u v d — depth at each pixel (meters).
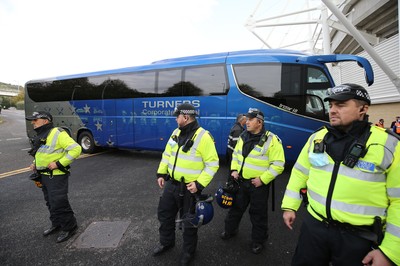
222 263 2.38
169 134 6.51
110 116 7.48
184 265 2.28
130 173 5.80
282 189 4.60
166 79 6.43
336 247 1.39
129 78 7.08
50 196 2.71
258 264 2.37
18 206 3.80
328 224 1.40
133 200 4.05
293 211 1.67
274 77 5.20
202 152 2.28
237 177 2.61
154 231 3.01
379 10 10.26
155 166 6.54
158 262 2.40
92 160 7.36
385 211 1.29
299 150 5.11
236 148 2.74
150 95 6.71
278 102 5.15
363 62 4.51
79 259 2.46
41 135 2.71
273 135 2.50
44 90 8.73
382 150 1.24
